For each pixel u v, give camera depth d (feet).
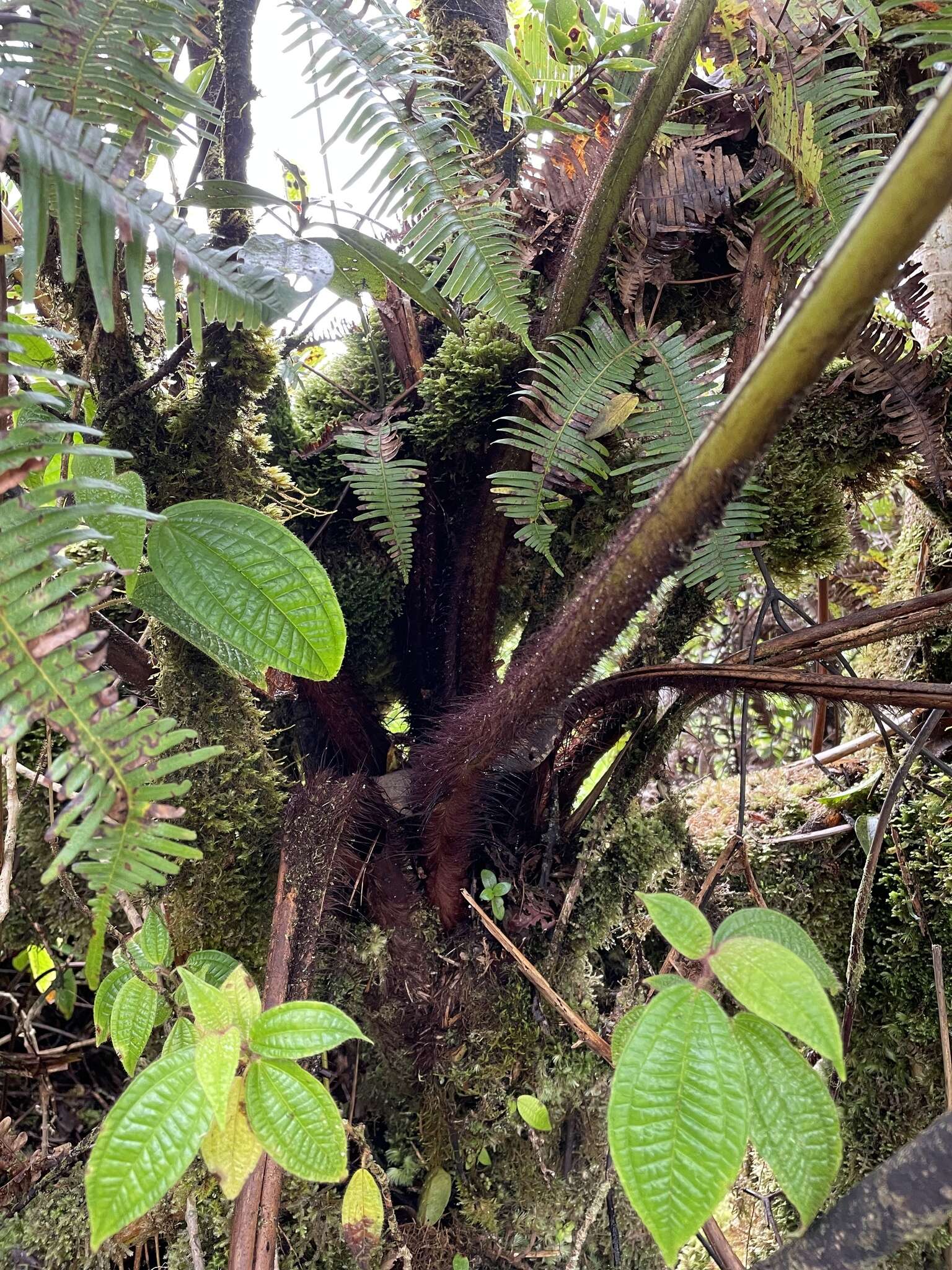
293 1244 2.87
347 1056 3.37
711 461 1.58
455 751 2.77
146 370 2.87
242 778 2.95
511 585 3.65
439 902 3.28
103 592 1.62
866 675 4.18
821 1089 1.73
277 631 2.16
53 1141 3.50
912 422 3.07
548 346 3.03
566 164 3.33
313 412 3.67
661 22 3.30
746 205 3.19
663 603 3.59
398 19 2.68
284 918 2.78
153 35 1.97
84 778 1.60
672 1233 1.52
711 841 4.10
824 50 3.08
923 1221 1.68
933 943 3.50
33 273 1.55
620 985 3.80
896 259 1.25
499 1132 3.22
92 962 1.78
